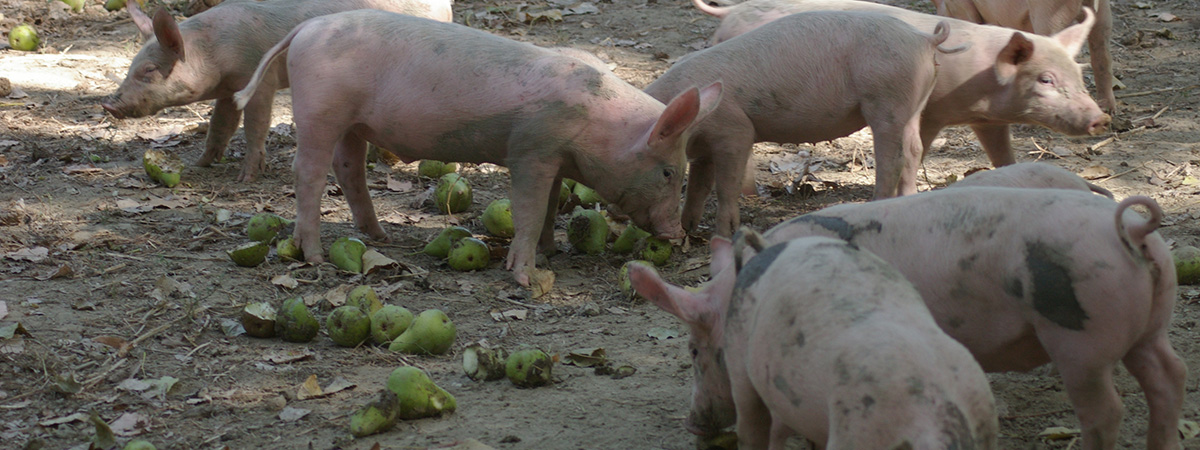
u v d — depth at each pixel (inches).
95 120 438.0
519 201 279.0
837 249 149.6
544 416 211.0
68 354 233.8
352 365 236.5
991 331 173.6
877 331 133.8
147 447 184.5
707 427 184.4
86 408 210.5
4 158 380.2
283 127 437.7
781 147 425.4
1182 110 446.0
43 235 312.8
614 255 316.2
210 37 354.3
